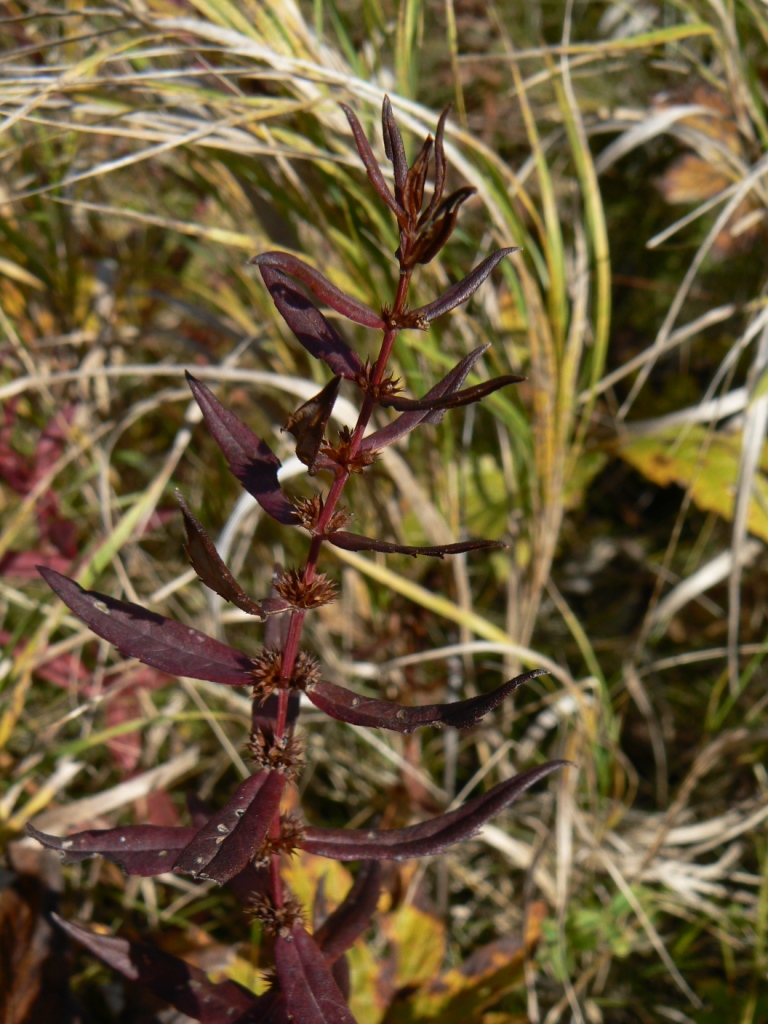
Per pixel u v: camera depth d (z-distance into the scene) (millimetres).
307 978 498
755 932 671
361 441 477
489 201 646
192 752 666
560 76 690
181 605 790
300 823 504
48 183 744
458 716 477
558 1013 641
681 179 845
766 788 697
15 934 587
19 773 651
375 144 655
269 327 716
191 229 642
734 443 797
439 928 626
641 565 881
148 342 826
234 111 651
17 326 782
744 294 853
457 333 688
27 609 733
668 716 789
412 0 662
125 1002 589
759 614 795
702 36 867
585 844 690
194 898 669
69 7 707
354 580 743
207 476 815
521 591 707
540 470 674
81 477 717
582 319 670
